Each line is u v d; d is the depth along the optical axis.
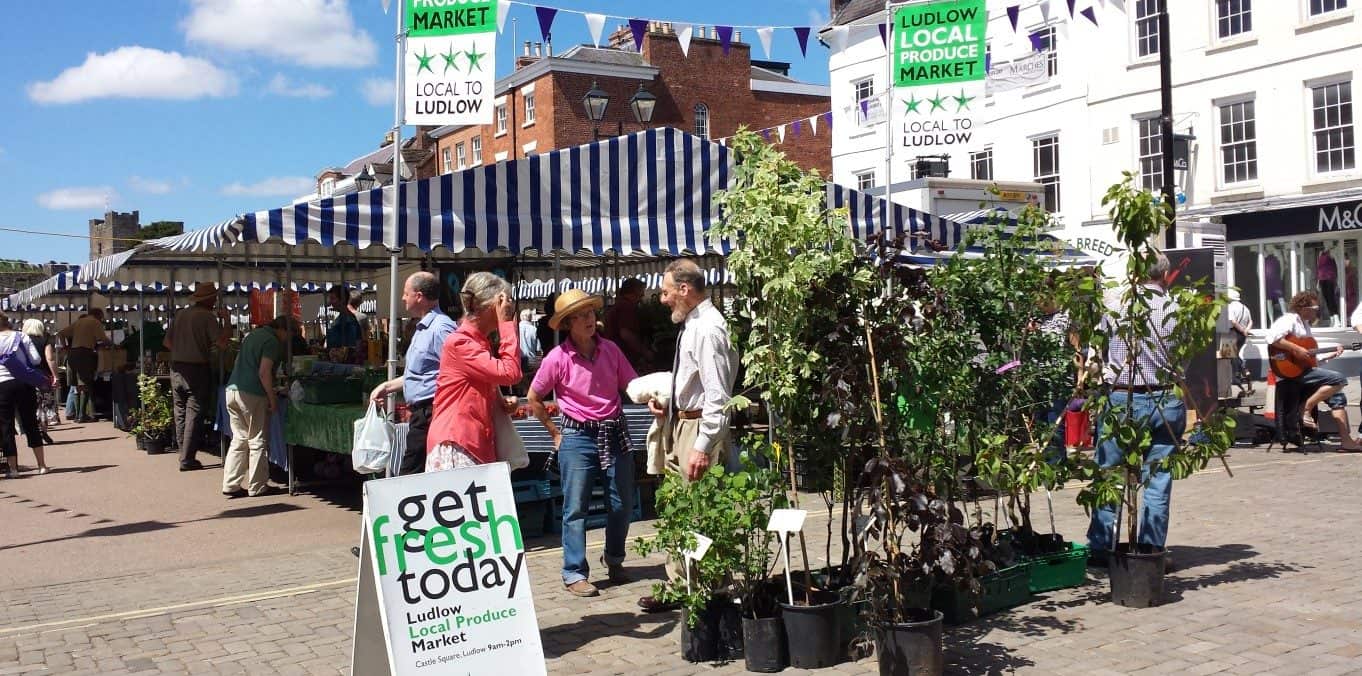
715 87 39.81
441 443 5.31
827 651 4.86
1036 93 24.95
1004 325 6.35
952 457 5.91
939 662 4.56
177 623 5.86
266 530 8.54
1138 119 22.89
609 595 6.27
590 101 16.84
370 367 10.30
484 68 7.22
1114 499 5.66
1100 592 6.11
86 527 8.82
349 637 5.56
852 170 29.86
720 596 5.05
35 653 5.34
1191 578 6.29
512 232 8.52
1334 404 11.80
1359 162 19.64
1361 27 19.41
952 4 9.30
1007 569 5.79
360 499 9.98
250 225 7.57
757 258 4.99
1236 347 14.22
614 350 6.38
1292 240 20.84
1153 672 4.70
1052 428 6.17
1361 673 4.60
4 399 11.93
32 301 22.95
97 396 19.88
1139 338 5.81
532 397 6.24
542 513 8.34
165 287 22.42
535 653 4.59
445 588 4.45
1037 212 6.58
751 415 5.90
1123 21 23.02
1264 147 21.02
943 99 9.38
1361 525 7.66
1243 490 9.29
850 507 5.84
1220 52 21.58
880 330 4.86
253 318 12.34
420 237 8.06
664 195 9.29
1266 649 4.96
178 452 13.95
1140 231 5.66
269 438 10.59
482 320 5.40
